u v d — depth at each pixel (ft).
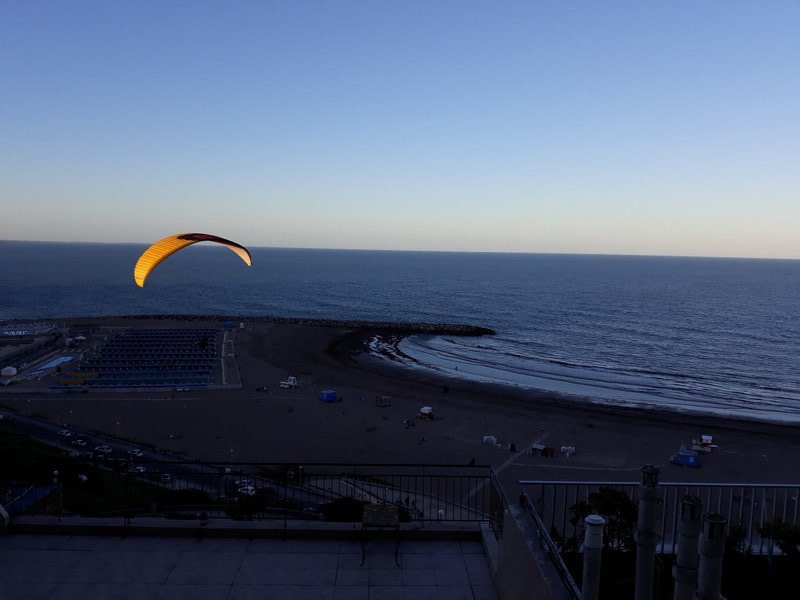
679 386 215.72
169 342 269.03
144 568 26.81
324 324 342.85
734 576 34.86
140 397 179.42
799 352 280.31
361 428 155.33
